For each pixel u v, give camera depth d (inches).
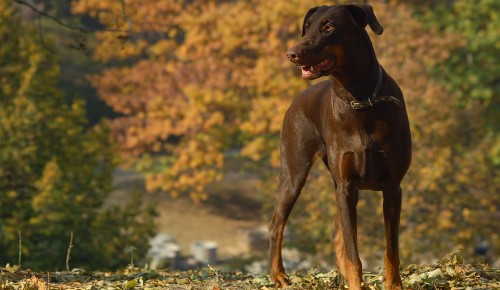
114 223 689.6
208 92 932.6
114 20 460.8
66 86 1460.4
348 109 206.8
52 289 231.8
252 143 905.5
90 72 1496.1
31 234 634.2
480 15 1119.6
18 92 671.1
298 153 243.6
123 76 1105.4
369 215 747.4
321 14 199.8
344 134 210.1
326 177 769.6
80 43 441.1
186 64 1068.5
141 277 257.1
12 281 249.4
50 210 631.8
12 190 660.7
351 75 202.5
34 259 615.5
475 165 797.2
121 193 1174.3
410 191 762.2
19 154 653.9
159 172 1028.5
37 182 632.4
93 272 277.4
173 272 280.4
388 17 930.7
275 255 248.2
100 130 714.2
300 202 799.1
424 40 928.3
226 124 967.0
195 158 950.4
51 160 666.2
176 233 1064.2
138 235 692.7
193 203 1167.6
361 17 200.5
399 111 207.3
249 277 266.7
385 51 901.8
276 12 916.6
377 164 208.7
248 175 1274.6
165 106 990.4
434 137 805.2
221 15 1000.2
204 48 993.5
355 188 215.2
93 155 693.3
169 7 987.3
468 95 1053.8
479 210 788.0
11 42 696.4
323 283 239.9
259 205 1163.3
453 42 961.5
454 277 241.8
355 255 211.9
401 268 270.8
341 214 213.9
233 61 1018.1
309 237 798.5
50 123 660.7
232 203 1170.0
